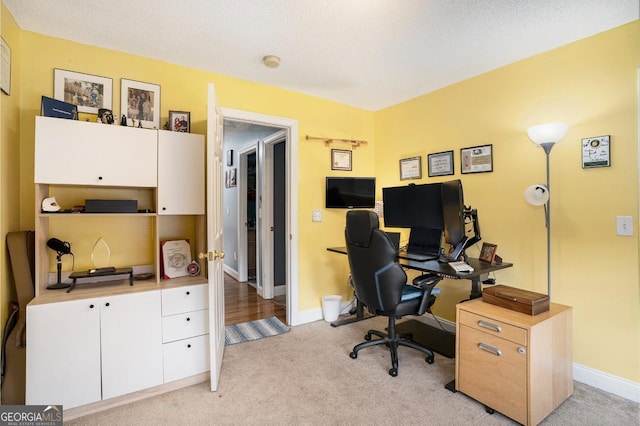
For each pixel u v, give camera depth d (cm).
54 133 185
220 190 246
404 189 289
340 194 339
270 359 247
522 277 247
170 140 220
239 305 386
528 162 244
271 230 415
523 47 228
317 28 204
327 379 218
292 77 282
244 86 286
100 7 181
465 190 287
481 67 262
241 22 196
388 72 272
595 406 187
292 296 320
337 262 354
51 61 210
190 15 189
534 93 240
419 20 194
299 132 322
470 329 193
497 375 178
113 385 188
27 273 184
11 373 176
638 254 194
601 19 193
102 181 197
